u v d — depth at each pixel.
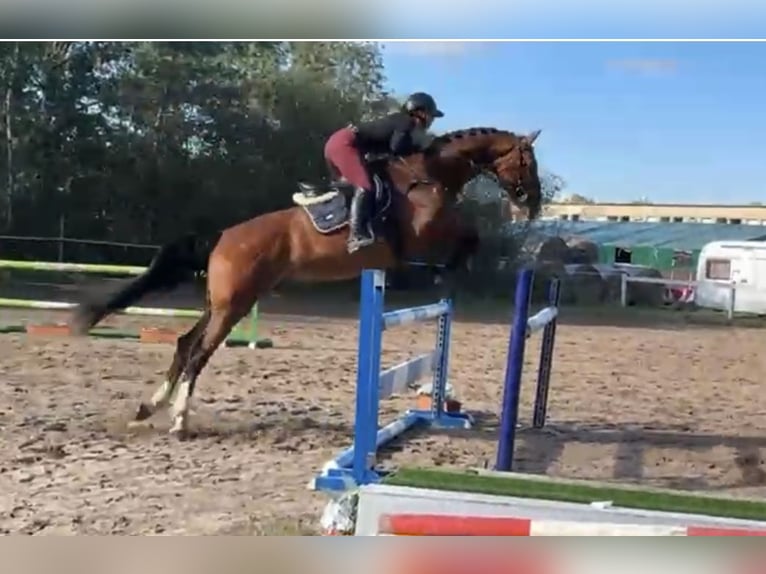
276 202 25.00
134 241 24.06
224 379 10.04
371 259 7.03
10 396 8.51
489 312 21.03
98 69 23.53
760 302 23.27
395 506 3.40
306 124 25.25
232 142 24.72
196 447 6.75
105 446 6.68
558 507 3.28
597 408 9.34
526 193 7.39
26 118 22.94
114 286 7.30
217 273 7.04
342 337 15.00
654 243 35.59
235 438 7.09
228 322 7.05
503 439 5.55
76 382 9.45
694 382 11.56
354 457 5.59
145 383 9.53
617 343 15.89
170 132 24.20
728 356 14.50
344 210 6.90
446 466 6.44
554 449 7.22
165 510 5.14
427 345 14.48
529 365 12.52
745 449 7.41
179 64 23.86
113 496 5.41
